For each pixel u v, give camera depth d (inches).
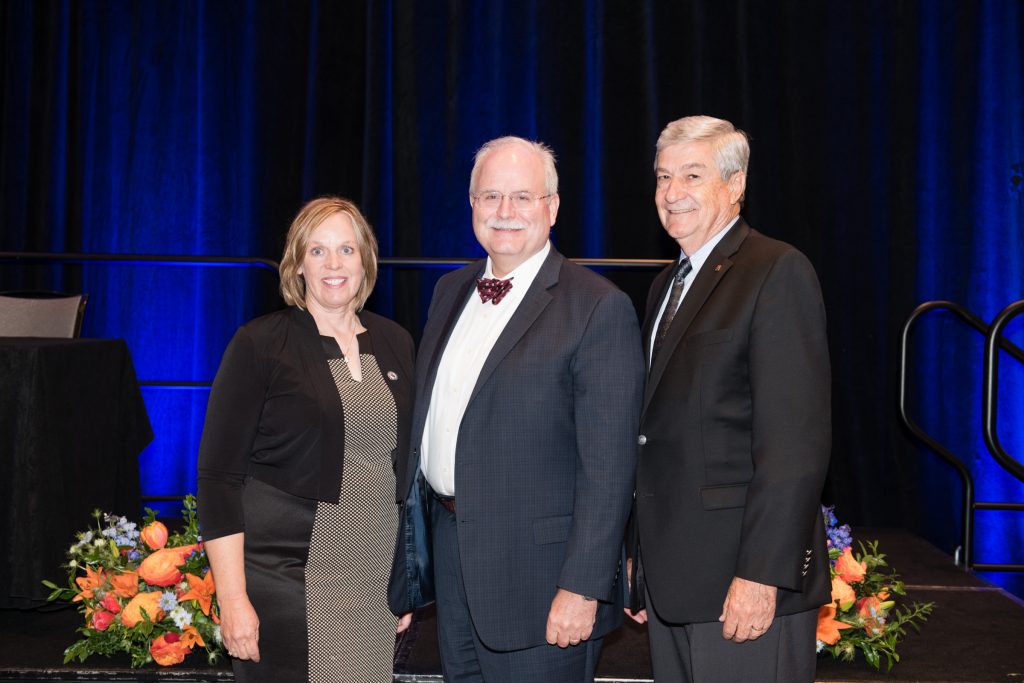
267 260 144.8
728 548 64.4
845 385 178.5
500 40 181.6
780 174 179.0
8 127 187.9
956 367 175.8
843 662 91.1
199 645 91.6
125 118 186.4
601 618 70.4
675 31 180.4
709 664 66.1
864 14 176.9
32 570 94.4
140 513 116.0
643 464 67.9
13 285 187.8
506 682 69.2
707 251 70.9
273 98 184.7
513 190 70.0
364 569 73.9
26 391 95.1
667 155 70.7
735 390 65.2
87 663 87.8
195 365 187.0
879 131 177.6
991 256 174.9
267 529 71.4
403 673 87.7
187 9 185.3
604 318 67.1
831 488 178.9
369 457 74.2
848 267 178.2
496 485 67.5
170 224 185.9
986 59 174.2
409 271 183.6
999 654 93.2
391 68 183.6
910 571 125.3
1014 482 175.2
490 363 68.3
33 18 187.6
